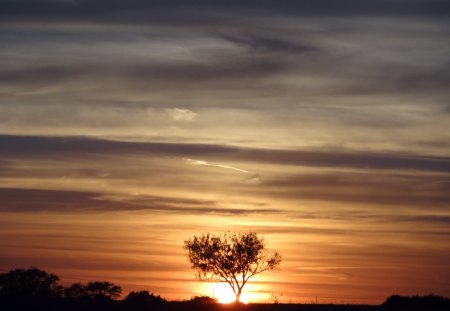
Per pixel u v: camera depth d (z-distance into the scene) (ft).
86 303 340.18
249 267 352.69
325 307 343.26
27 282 348.59
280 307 343.26
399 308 346.54
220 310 334.65
